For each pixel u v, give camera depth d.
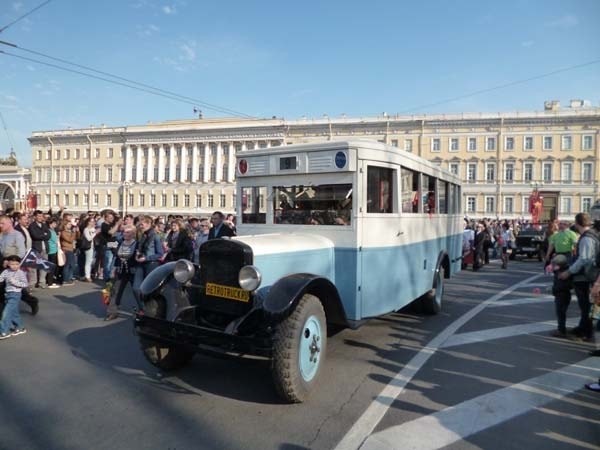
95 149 86.62
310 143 5.71
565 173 63.00
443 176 8.64
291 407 4.30
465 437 3.78
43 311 8.54
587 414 4.28
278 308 4.16
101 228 12.46
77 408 4.25
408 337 6.91
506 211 65.25
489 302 10.00
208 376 5.11
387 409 4.29
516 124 64.56
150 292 4.84
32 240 10.92
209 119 84.19
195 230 12.70
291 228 5.91
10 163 108.31
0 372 5.20
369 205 5.57
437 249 8.34
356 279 5.38
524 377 5.25
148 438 3.70
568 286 7.10
